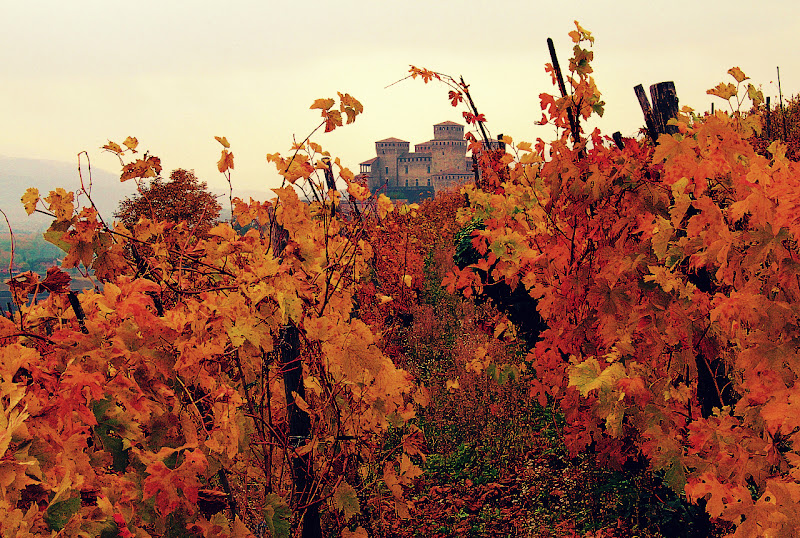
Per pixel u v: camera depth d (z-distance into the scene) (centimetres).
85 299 291
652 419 323
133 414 235
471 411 635
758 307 263
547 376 451
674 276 336
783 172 270
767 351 259
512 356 689
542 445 565
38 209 287
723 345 325
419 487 439
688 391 338
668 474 304
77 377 207
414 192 11625
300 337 353
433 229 1540
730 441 271
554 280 456
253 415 311
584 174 387
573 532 418
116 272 306
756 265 273
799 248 282
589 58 390
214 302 283
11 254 250
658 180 376
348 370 313
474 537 441
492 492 503
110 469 235
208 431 261
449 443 595
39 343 232
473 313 980
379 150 12875
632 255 355
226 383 301
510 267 500
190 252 340
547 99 401
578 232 427
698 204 302
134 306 241
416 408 648
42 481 184
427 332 924
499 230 503
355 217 446
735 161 330
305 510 330
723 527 341
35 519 176
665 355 351
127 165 335
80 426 210
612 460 428
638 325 339
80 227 295
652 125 479
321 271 353
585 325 415
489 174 577
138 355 244
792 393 241
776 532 216
